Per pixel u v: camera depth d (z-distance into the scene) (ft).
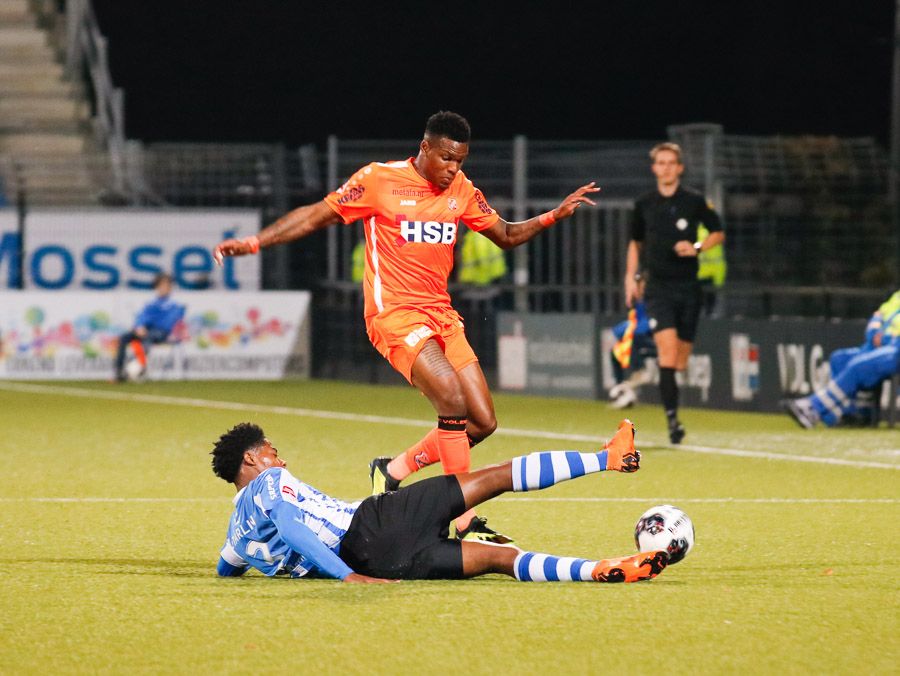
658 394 166.09
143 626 55.42
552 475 62.49
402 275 72.59
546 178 195.83
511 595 60.49
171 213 211.00
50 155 246.88
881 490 96.43
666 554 61.52
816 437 130.62
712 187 178.70
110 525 81.56
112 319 206.90
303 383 204.23
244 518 62.69
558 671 49.01
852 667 49.62
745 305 188.44
